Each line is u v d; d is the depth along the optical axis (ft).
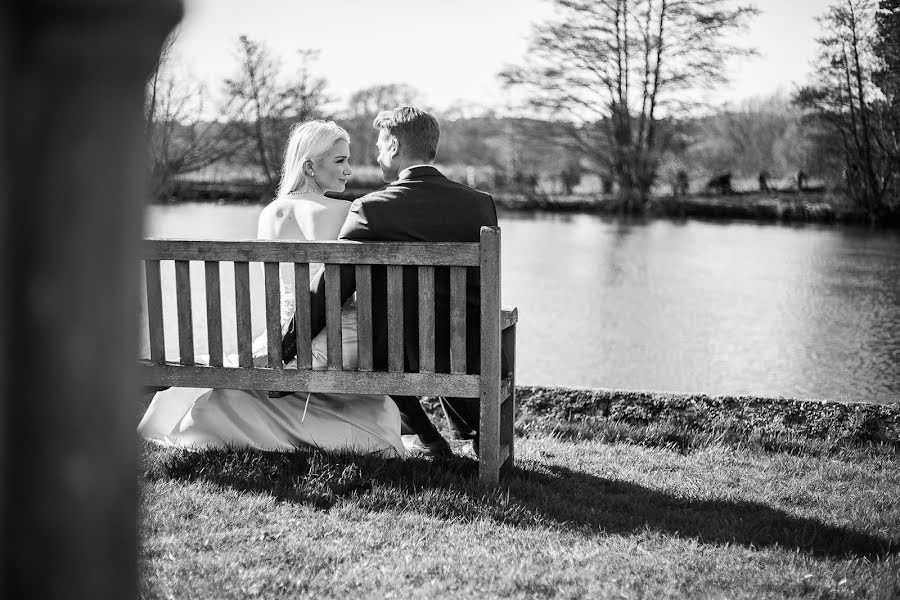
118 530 3.09
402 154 11.64
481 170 141.79
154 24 2.95
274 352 11.03
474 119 145.28
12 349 2.85
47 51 2.77
